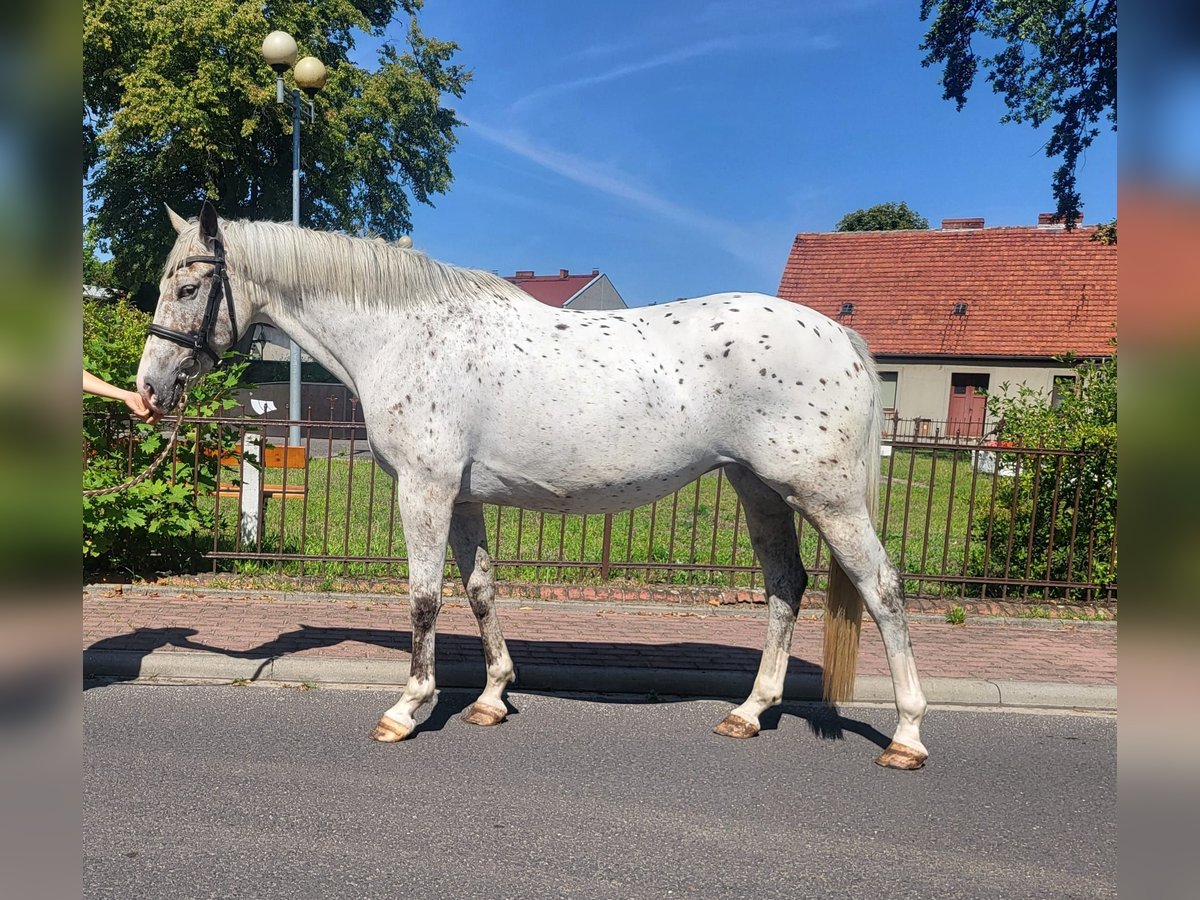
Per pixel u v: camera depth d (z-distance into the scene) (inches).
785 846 129.0
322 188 1109.7
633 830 132.1
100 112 1022.4
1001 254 1177.4
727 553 333.1
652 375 154.3
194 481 264.5
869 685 198.1
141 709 175.8
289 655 201.5
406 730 163.2
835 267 1250.0
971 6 630.5
